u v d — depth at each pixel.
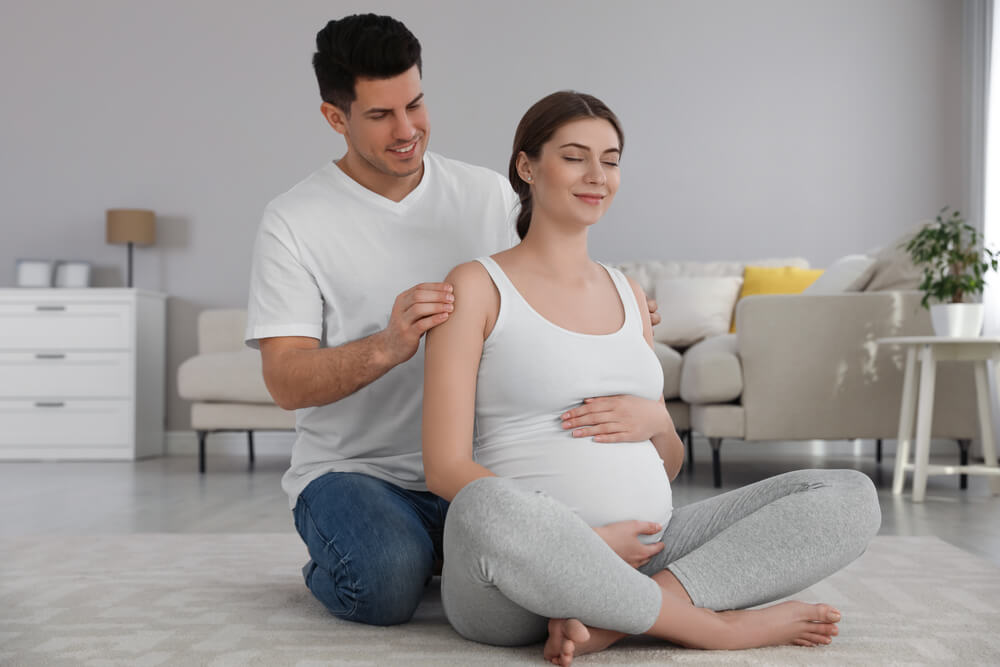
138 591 1.87
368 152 1.64
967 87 5.39
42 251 5.81
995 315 4.87
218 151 5.76
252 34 5.76
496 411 1.43
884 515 2.94
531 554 1.21
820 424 3.67
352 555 1.52
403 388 1.68
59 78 5.81
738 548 1.39
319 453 1.71
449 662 1.32
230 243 5.75
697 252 5.60
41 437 5.29
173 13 5.78
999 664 1.31
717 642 1.35
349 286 1.70
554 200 1.45
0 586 1.92
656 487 1.45
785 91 5.58
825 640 1.41
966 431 3.71
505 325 1.42
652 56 5.62
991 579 1.95
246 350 4.92
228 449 5.67
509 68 5.65
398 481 1.67
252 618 1.63
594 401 1.42
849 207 5.55
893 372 3.67
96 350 5.30
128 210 5.50
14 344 5.31
